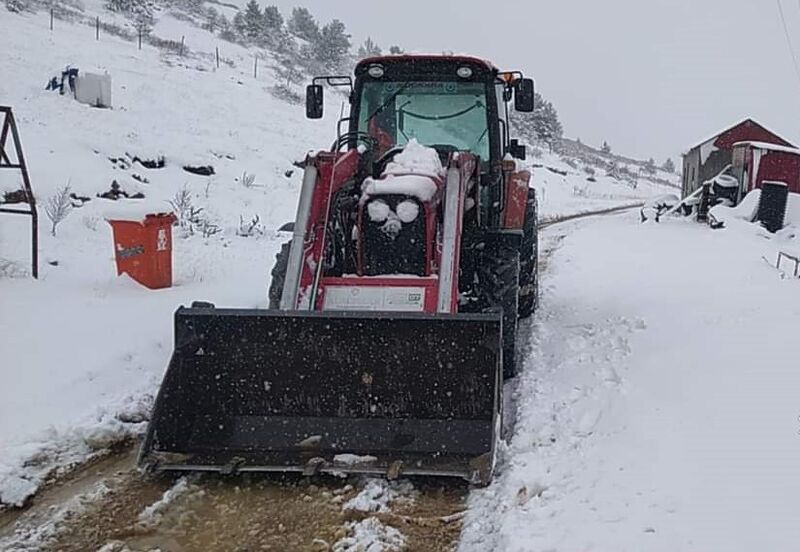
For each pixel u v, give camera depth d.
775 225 16.14
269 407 4.18
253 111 26.67
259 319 4.16
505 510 3.51
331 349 4.16
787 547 3.06
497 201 5.92
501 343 4.08
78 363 5.23
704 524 3.25
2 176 12.11
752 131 25.77
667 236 14.80
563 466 3.87
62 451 4.23
